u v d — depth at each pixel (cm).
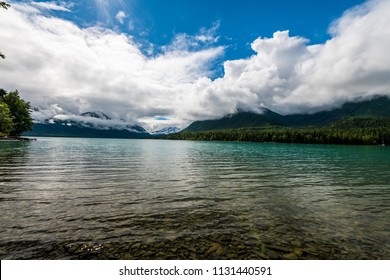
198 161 4197
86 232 1005
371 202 1550
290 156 5722
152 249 877
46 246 880
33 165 3039
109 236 972
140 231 1027
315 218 1225
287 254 859
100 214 1233
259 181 2272
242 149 9238
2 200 1441
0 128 9756
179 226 1091
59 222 1107
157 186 1962
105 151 6512
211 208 1375
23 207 1315
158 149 8612
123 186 1928
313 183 2202
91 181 2111
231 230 1053
